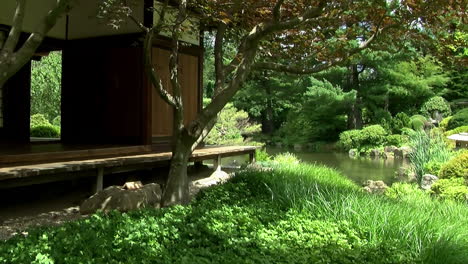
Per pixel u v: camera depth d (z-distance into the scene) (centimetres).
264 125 2816
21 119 854
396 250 395
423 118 2111
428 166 1087
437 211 581
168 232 388
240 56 602
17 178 497
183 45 832
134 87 775
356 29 686
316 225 453
